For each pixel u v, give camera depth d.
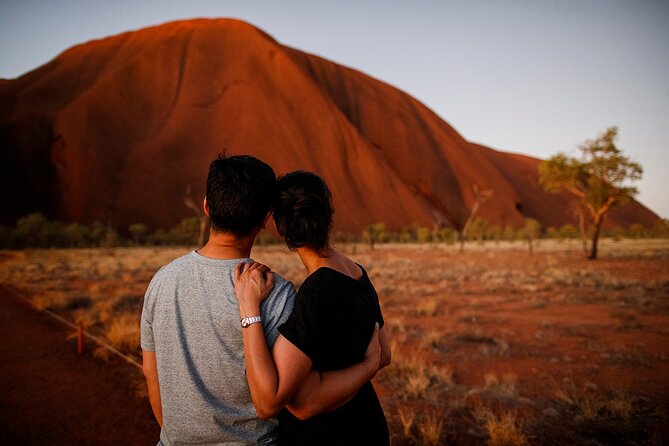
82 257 30.00
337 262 1.51
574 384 5.46
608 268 22.66
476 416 4.35
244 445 1.30
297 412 1.30
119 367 5.88
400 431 4.09
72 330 7.92
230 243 1.43
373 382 5.53
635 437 3.98
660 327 8.80
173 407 1.31
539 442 3.86
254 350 1.22
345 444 1.43
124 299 11.27
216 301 1.30
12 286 13.89
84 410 4.55
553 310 11.00
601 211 27.19
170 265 1.41
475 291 14.66
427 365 6.29
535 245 56.38
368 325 1.42
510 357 6.74
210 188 1.40
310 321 1.26
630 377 5.75
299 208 1.42
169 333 1.32
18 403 4.70
